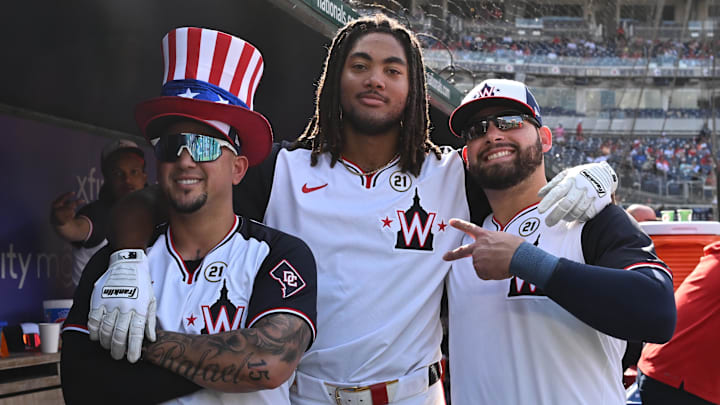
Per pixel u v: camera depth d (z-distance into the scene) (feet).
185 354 5.07
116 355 5.01
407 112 7.11
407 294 6.82
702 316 9.39
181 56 5.81
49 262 13.74
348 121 7.06
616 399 6.61
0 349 10.74
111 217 5.74
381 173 7.15
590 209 6.38
